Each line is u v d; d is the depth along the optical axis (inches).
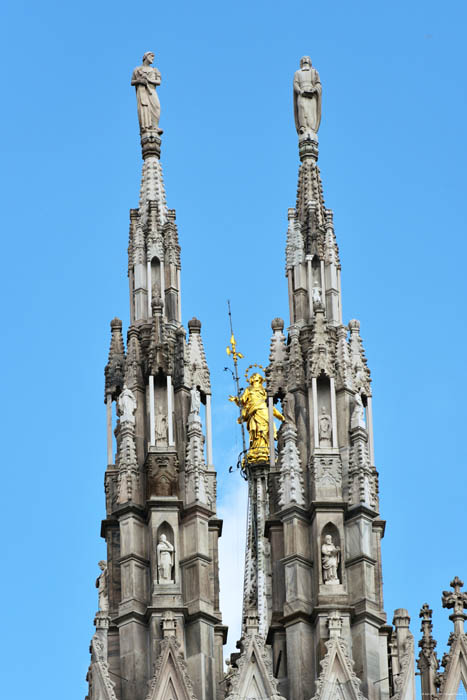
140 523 5152.6
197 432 5236.2
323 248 5521.7
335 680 4884.4
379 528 5251.0
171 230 5565.9
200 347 5447.8
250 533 5890.8
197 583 5059.1
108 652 5034.5
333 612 4975.4
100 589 5182.1
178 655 4921.3
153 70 5782.5
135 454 5226.4
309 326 5408.5
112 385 5457.7
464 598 5059.1
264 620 5649.6
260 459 6008.9
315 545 5088.6
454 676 4977.9
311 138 5693.9
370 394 5438.0
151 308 5447.8
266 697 4889.3
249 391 6136.8
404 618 5007.4
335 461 5172.2
